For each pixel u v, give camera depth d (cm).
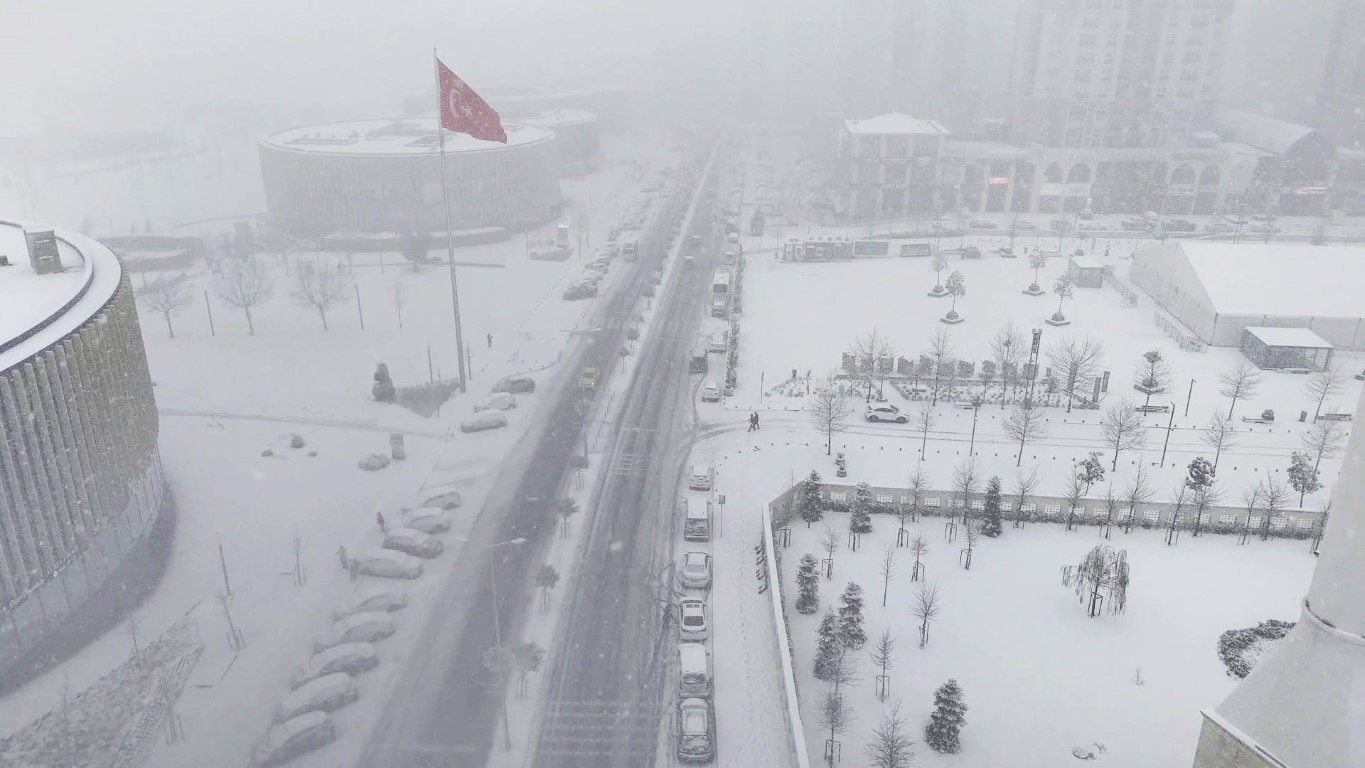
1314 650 3422
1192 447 8656
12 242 7838
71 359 5672
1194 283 11994
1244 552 6875
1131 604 6212
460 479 7969
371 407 9506
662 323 12475
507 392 9881
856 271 15475
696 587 6353
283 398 9719
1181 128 19925
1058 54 19612
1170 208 19562
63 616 5769
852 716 5203
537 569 6625
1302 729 3394
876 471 8138
